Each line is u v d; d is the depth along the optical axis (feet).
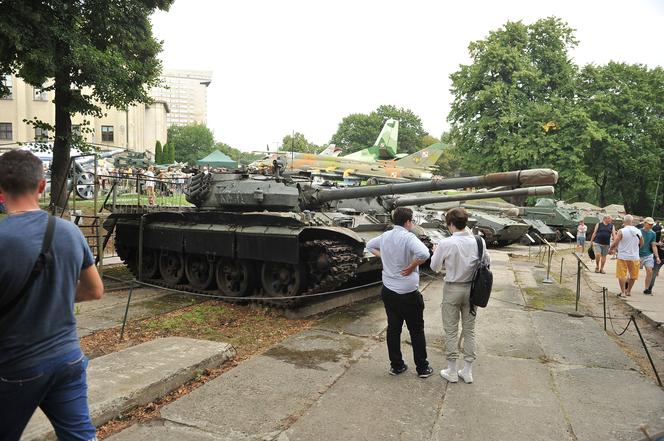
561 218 101.65
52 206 45.03
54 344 9.05
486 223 76.95
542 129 123.13
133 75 53.93
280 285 32.83
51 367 8.94
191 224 37.96
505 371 20.72
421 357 19.53
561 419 16.22
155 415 15.96
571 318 30.68
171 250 39.73
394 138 128.67
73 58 45.16
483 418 16.20
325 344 23.88
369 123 265.95
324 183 40.32
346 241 30.48
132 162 92.22
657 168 149.89
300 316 29.86
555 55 132.05
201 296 35.32
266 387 18.30
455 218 19.11
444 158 225.97
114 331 26.71
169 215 39.52
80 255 9.55
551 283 44.45
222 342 23.84
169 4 54.70
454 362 19.25
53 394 9.33
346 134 269.85
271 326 27.89
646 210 177.78
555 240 97.50
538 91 132.77
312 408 16.60
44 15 43.57
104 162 80.84
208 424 15.34
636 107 141.18
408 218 19.43
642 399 17.98
